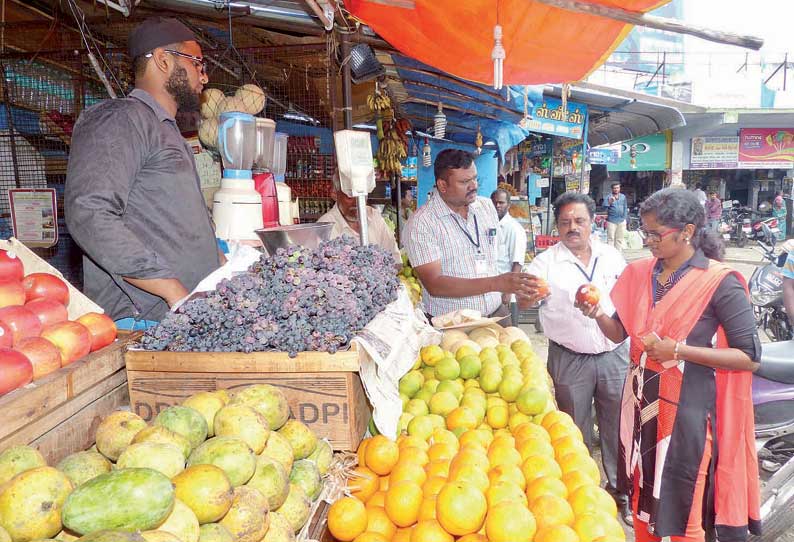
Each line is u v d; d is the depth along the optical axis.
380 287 2.10
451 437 2.11
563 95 4.95
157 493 1.12
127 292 2.24
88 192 2.00
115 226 2.01
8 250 1.86
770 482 3.13
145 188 2.23
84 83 4.16
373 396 1.79
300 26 4.11
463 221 3.95
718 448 2.52
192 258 2.36
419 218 3.88
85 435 1.56
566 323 3.47
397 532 1.78
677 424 2.49
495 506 1.61
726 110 17.00
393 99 6.80
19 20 4.44
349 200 4.43
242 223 2.66
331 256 2.06
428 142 9.28
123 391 1.77
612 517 1.67
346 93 3.87
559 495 1.76
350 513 1.68
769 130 18.97
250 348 1.70
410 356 2.17
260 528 1.33
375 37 4.50
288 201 3.45
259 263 2.06
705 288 2.46
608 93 7.51
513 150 11.64
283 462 1.55
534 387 2.38
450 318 3.41
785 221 18.47
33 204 4.00
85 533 1.09
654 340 2.51
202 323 1.77
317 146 4.88
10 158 4.56
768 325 6.41
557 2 3.14
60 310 1.70
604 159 18.75
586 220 3.40
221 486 1.25
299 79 4.78
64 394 1.47
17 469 1.22
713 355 2.41
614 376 3.54
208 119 3.67
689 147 19.25
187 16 4.15
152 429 1.39
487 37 4.05
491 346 2.92
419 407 2.44
